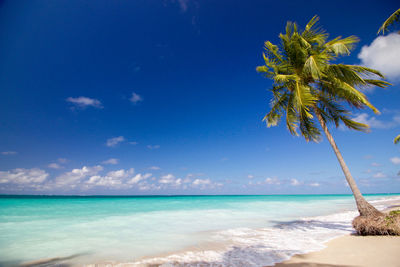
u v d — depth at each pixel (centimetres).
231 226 1083
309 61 859
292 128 1006
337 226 1000
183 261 543
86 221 1245
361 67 842
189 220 1299
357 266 434
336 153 895
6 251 654
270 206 2412
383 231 677
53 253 633
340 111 1027
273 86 1056
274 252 588
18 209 1911
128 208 2161
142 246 704
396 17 750
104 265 530
